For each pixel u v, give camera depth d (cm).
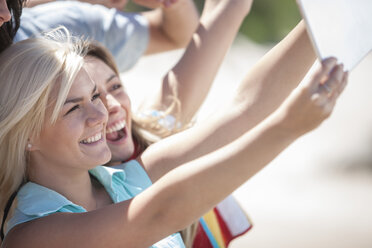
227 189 147
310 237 684
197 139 214
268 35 1236
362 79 1148
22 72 184
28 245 173
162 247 198
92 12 302
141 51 327
